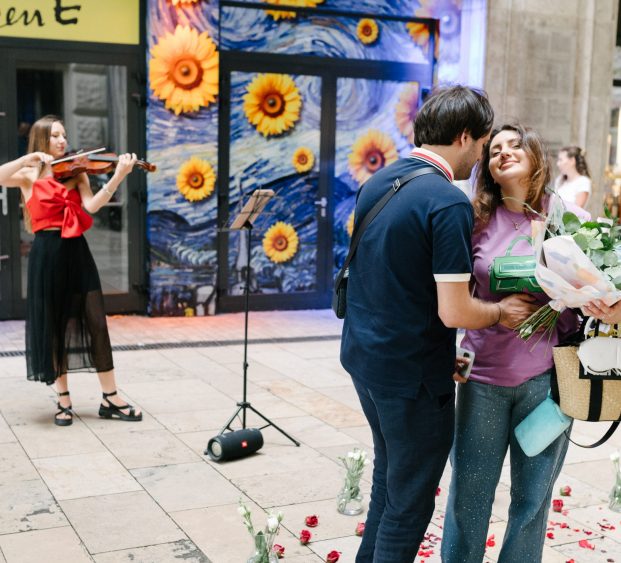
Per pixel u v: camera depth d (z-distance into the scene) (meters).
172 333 7.13
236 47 7.80
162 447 4.29
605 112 8.55
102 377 4.70
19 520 3.35
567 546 3.26
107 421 4.70
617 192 9.17
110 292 7.75
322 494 3.72
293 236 8.27
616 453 3.66
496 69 7.99
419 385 2.23
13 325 7.30
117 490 3.70
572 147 6.95
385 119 8.38
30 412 4.84
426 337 2.23
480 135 2.26
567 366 2.33
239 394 5.33
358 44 8.17
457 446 2.58
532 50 8.16
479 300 2.29
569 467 4.17
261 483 3.83
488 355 2.51
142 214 7.73
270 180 8.10
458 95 2.25
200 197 7.73
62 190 4.49
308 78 8.08
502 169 2.52
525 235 2.50
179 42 7.43
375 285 2.26
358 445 4.41
